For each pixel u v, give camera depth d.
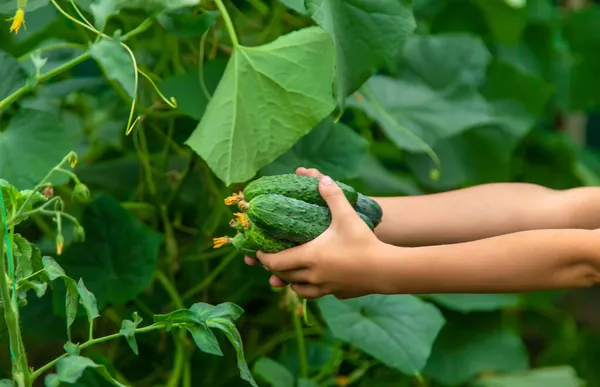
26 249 1.44
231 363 1.95
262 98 1.59
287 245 1.45
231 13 1.85
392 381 1.98
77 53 1.88
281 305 1.85
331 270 1.44
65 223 1.93
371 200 1.52
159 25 1.81
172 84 1.75
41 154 1.65
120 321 1.89
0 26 1.84
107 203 1.79
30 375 1.39
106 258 1.79
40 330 1.84
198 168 1.92
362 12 1.60
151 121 1.88
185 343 1.80
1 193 1.39
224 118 1.58
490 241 1.45
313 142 1.82
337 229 1.45
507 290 1.45
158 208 1.91
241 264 1.91
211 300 1.95
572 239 1.44
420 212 1.64
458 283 1.44
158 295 1.92
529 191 1.65
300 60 1.59
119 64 1.54
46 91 1.87
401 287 1.45
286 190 1.47
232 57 1.61
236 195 1.48
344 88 1.60
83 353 1.91
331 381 1.87
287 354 1.92
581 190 1.64
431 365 2.02
